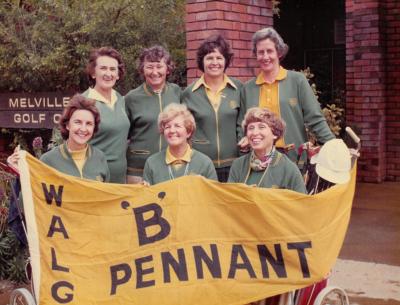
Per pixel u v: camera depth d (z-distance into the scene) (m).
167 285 4.32
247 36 7.11
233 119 5.43
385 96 10.69
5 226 6.21
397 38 10.49
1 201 6.21
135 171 5.55
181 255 4.39
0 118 7.38
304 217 4.45
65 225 4.34
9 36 7.44
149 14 7.47
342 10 12.01
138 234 4.40
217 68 5.32
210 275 4.36
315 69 12.39
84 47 7.22
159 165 4.88
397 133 10.70
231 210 4.44
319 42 12.34
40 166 4.34
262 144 4.61
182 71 7.67
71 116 4.61
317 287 4.67
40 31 7.39
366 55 10.50
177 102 5.52
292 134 5.29
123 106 5.37
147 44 7.51
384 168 10.83
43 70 7.42
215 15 6.76
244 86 5.46
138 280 4.32
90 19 7.31
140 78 7.37
